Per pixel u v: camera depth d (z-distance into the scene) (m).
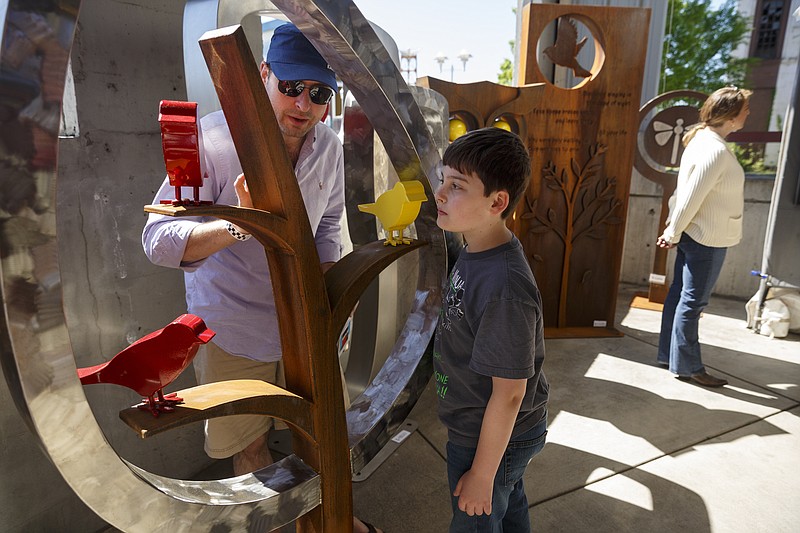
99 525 1.83
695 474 2.21
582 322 4.06
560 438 2.50
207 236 1.16
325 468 1.15
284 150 0.92
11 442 1.57
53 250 0.68
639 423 2.64
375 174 2.46
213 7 1.66
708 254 2.89
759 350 3.60
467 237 1.25
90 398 1.78
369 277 1.17
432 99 2.61
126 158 1.76
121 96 1.72
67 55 0.66
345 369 2.69
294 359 1.12
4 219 0.63
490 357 1.13
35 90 0.63
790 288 3.81
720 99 2.78
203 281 1.56
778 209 3.76
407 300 2.97
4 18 0.60
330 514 1.19
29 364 0.68
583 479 2.18
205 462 2.21
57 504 1.71
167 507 0.90
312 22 1.00
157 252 1.22
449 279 1.33
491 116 3.44
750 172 5.09
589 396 2.94
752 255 4.74
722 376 3.18
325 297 1.07
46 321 0.69
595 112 3.76
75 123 1.61
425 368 1.47
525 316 1.13
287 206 0.95
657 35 5.52
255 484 1.10
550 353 3.58
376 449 1.33
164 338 0.84
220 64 0.85
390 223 1.22
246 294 1.56
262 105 0.87
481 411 1.25
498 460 1.18
